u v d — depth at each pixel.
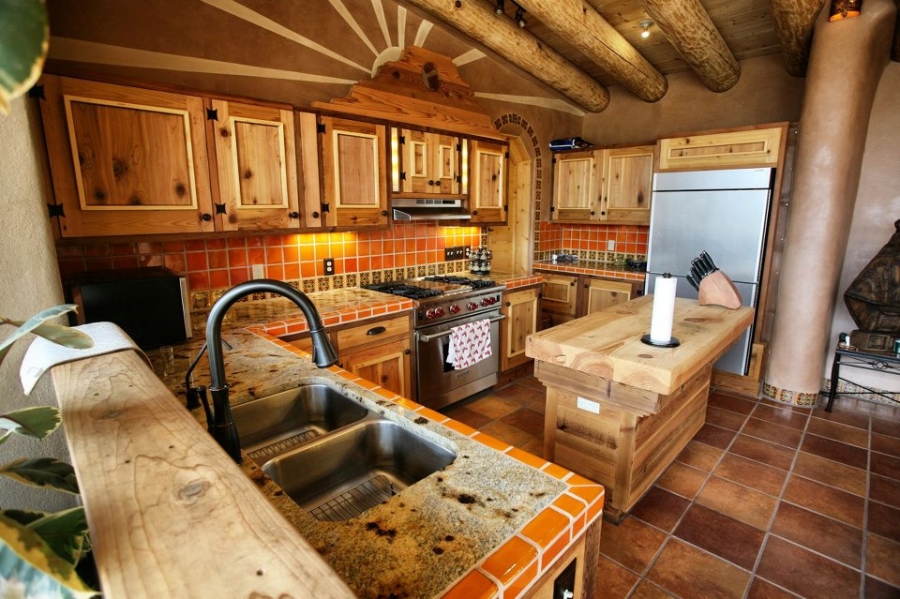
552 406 2.26
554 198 4.68
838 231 3.15
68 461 1.23
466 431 1.18
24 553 0.36
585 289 4.34
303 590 0.40
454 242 3.94
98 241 1.86
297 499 1.18
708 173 3.57
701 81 4.10
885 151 3.35
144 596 0.39
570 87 4.19
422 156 3.05
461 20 3.05
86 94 1.77
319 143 2.50
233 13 2.35
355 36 2.83
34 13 0.31
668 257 3.84
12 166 1.12
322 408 1.61
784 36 3.10
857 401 3.53
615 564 1.92
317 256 2.96
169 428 0.66
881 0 2.77
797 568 1.90
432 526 0.81
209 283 2.50
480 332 3.35
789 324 3.39
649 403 1.87
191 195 2.08
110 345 1.00
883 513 2.23
